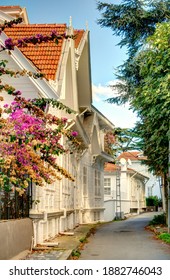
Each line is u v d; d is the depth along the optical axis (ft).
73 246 45.47
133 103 61.62
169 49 49.24
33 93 46.06
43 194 48.42
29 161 32.71
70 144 68.23
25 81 45.88
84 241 55.26
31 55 56.24
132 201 175.01
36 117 34.71
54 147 33.63
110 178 159.12
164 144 70.49
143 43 75.66
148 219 127.24
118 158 178.60
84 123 92.99
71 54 63.46
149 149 77.20
